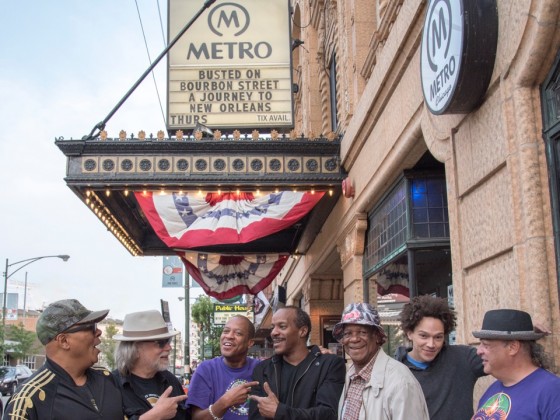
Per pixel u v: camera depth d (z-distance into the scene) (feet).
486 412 10.26
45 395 10.30
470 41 15.12
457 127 18.34
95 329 11.16
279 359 14.62
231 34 37.52
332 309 52.70
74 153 33.09
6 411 10.11
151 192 34.86
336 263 46.60
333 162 34.63
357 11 32.58
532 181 13.98
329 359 14.21
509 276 15.12
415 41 21.09
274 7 37.96
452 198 18.79
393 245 27.78
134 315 14.02
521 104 14.23
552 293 13.55
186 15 37.63
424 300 13.12
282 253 49.42
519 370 10.18
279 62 37.27
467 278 18.10
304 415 12.89
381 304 30.94
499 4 15.21
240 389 14.08
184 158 33.65
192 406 15.47
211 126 36.55
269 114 36.70
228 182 33.63
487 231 16.39
